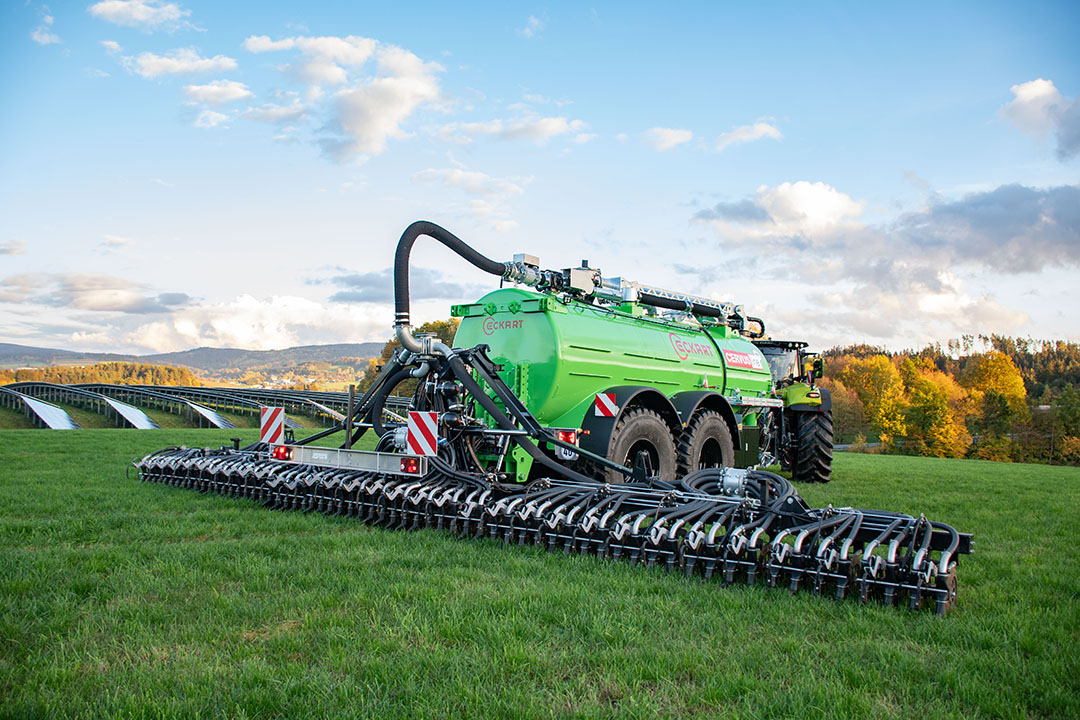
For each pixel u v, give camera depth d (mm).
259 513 7219
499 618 3908
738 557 4770
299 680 3031
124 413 46688
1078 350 151125
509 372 7965
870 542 4465
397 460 6605
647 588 4531
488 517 5961
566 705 2873
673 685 3086
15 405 56938
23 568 4828
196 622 3830
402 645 3480
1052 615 4219
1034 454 61656
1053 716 2883
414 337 7391
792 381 13484
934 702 2947
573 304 8406
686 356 9898
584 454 6945
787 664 3346
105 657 3355
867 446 73812
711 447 9922
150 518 6871
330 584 4523
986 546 6441
